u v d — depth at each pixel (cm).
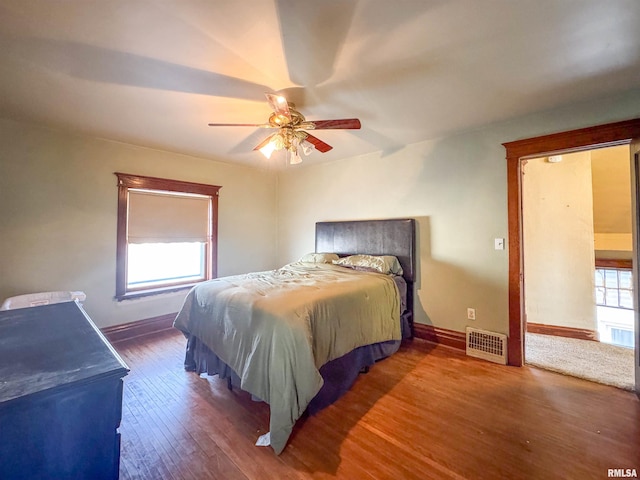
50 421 80
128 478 147
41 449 79
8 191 273
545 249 363
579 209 348
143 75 193
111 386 90
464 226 308
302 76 195
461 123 282
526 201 371
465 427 186
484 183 294
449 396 221
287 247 494
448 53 170
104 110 249
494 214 288
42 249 291
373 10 135
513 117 269
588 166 345
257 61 177
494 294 289
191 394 226
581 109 240
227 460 160
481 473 150
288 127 221
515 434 179
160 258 384
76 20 141
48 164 293
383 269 320
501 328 284
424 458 160
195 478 148
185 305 268
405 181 353
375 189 382
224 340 216
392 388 234
